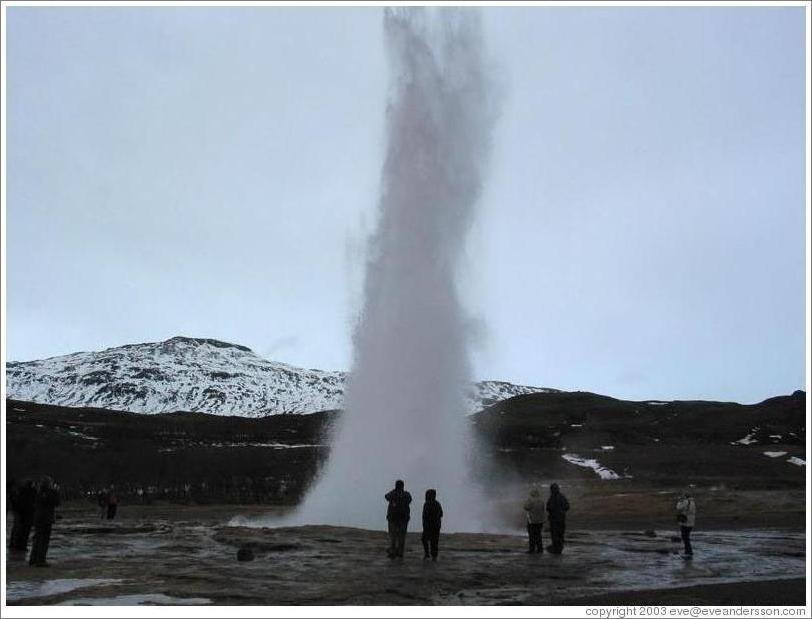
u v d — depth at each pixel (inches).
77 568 569.0
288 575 535.8
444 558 641.6
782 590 494.6
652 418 4722.0
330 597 453.4
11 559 624.4
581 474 2812.5
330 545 726.5
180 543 776.3
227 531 866.1
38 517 579.5
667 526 1275.8
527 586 506.0
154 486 2800.2
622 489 2218.3
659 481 2491.4
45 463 3171.8
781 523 1263.5
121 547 734.5
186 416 5797.2
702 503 1627.7
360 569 568.1
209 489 2709.2
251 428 5103.3
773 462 2930.6
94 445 3836.1
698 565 635.5
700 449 3329.2
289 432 4980.3
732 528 1176.2
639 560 663.8
